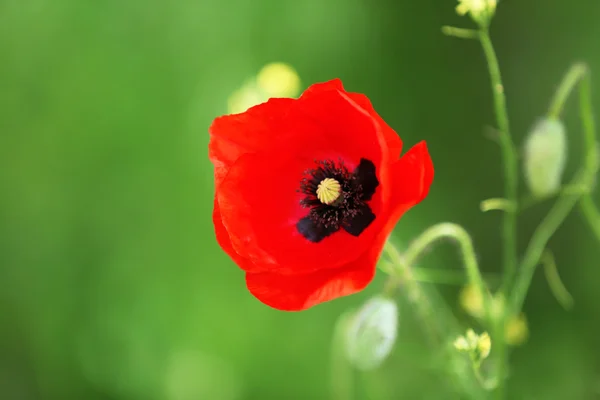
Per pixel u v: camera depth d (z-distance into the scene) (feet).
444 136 2.41
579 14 2.37
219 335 2.29
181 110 2.38
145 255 2.37
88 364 2.38
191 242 2.34
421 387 2.08
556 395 2.16
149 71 2.42
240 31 2.39
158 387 2.31
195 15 2.40
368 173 1.62
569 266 2.27
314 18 2.39
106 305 2.38
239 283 2.30
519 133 2.36
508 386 2.13
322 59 2.41
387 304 1.63
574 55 2.34
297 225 1.62
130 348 2.35
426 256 2.24
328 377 2.24
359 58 2.42
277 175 1.62
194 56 2.40
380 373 2.07
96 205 2.42
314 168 1.63
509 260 1.64
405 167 1.53
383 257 1.65
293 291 1.56
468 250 1.59
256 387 2.28
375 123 1.51
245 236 1.59
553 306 2.25
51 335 2.42
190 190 2.34
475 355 1.57
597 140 2.26
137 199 2.39
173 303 2.33
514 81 2.41
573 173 2.28
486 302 1.62
